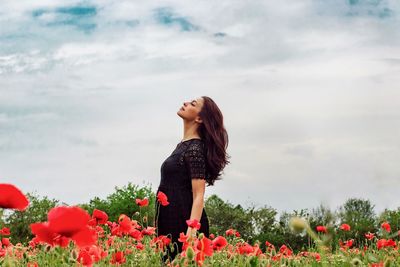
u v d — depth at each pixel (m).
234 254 4.53
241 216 23.98
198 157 5.77
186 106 5.99
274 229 20.38
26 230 13.75
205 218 5.85
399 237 6.63
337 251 5.64
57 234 2.54
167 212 5.73
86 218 2.52
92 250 3.86
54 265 3.44
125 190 19.22
